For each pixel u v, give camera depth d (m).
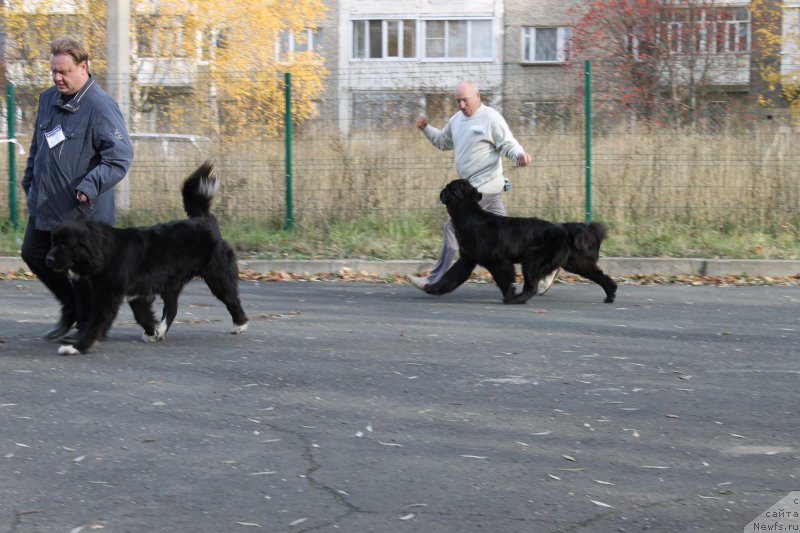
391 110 14.66
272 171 14.34
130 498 4.44
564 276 12.20
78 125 7.47
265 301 10.24
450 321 9.01
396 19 42.84
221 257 8.08
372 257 12.98
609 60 24.39
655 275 12.36
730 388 6.51
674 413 5.89
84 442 5.25
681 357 7.47
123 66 14.54
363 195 14.34
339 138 14.43
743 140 14.20
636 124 14.35
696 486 4.64
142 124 14.77
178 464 4.91
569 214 14.05
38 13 23.92
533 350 7.70
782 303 10.21
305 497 4.46
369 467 4.88
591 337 8.26
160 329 7.89
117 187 14.45
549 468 4.88
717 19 28.22
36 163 7.61
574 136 14.12
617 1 27.56
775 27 30.86
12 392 6.26
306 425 5.60
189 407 5.95
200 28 25.89
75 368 6.94
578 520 4.21
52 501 4.39
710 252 12.94
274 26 27.31
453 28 42.78
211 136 14.56
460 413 5.88
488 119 10.27
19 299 10.17
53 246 7.06
